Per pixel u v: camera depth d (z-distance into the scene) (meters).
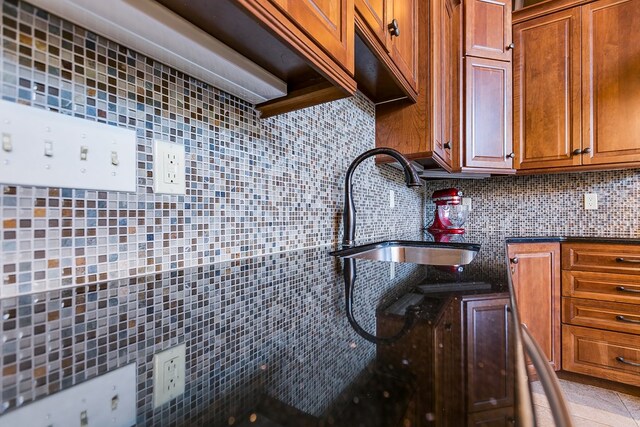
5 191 0.47
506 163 2.11
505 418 0.21
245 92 0.82
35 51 0.49
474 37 2.02
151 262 0.66
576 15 1.99
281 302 0.52
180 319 0.44
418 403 0.23
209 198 0.78
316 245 1.21
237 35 0.61
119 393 0.25
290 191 1.07
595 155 1.95
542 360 0.40
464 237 1.81
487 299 0.53
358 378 0.27
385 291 0.60
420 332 0.38
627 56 1.87
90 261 0.56
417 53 1.54
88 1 0.48
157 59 0.65
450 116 1.97
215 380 0.27
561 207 2.29
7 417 0.22
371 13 0.96
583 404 1.68
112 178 0.59
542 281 1.92
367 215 1.63
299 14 0.59
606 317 1.79
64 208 0.53
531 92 2.12
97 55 0.57
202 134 0.76
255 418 0.22
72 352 0.33
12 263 0.48
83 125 0.55
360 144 1.55
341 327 0.40
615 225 2.11
